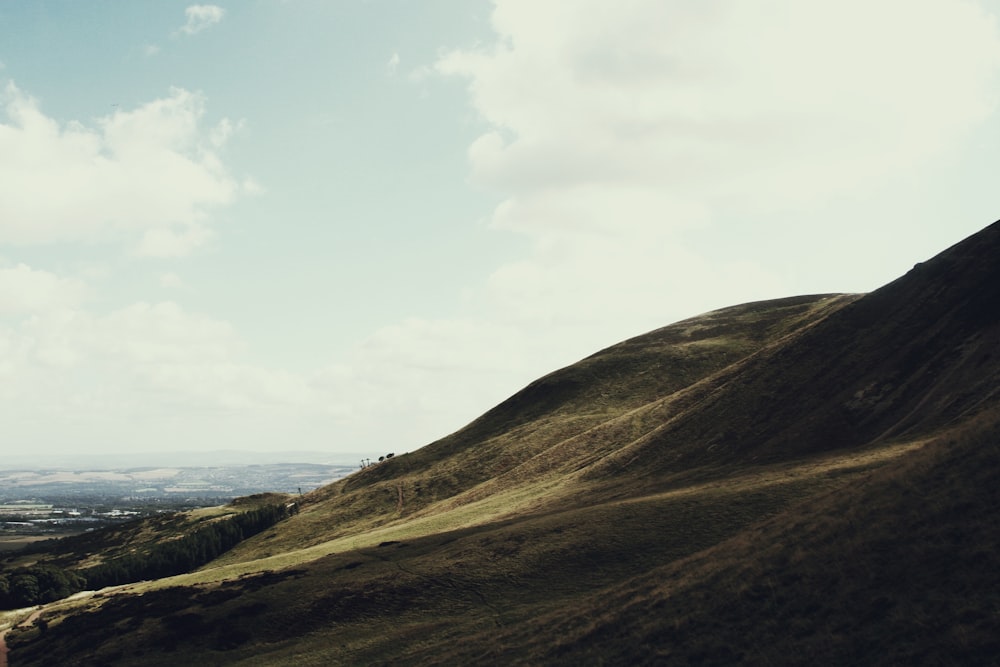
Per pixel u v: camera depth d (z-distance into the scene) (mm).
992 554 21875
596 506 67062
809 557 28047
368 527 129125
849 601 23594
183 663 52750
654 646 26938
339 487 185375
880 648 20391
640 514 57375
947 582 21828
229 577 76438
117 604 75812
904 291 91625
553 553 54281
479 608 48406
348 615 54125
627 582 39500
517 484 110438
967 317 73562
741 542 35781
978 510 24688
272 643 53000
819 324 98938
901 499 28531
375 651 45188
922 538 24922
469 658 35906
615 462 91688
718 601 28266
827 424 70812
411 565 62156
